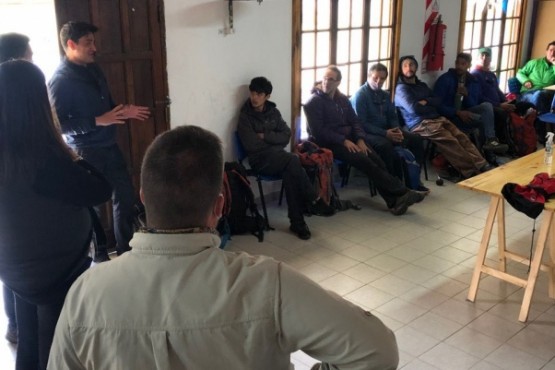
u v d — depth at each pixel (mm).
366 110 4996
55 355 1021
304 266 3596
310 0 4652
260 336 923
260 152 4156
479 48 6414
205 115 4141
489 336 2820
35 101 1755
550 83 6566
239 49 4223
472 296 3141
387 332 986
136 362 940
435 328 2891
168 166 959
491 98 6129
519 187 2818
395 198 4488
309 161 4391
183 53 3900
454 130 5340
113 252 3734
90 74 3178
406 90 5355
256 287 939
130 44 3537
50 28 4469
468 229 4207
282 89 4613
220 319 916
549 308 3080
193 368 930
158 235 966
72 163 1865
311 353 963
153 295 940
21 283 1947
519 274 3480
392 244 3943
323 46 4875
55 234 1906
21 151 1757
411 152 5082
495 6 6535
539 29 7047
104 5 3371
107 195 1989
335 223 4328
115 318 944
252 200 4047
